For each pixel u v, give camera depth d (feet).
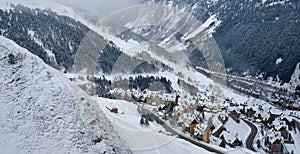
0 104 44.96
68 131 43.45
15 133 42.11
